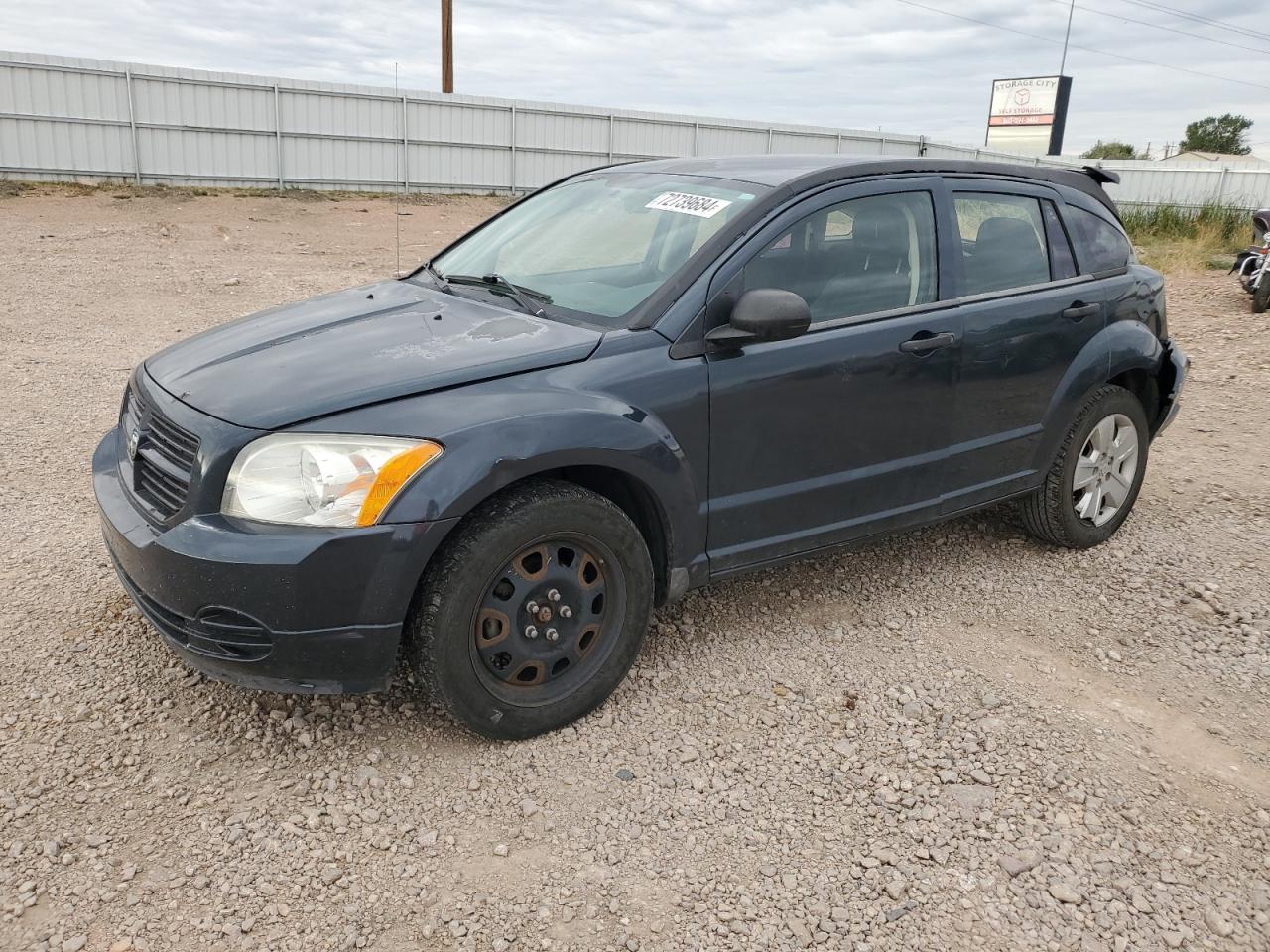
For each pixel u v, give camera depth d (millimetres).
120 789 2764
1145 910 2455
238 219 19516
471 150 27109
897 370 3604
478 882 2486
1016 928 2391
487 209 24359
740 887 2496
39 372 7254
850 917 2410
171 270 12688
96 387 6914
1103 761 3035
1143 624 3920
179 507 2781
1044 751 3072
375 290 3973
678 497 3139
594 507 2941
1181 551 4582
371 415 2711
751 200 3438
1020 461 4160
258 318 3678
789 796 2844
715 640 3688
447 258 4223
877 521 3746
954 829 2721
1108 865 2598
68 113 21906
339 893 2430
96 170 22516
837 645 3688
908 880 2537
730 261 3268
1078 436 4312
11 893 2377
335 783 2824
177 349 3463
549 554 2939
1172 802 2861
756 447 3334
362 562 2617
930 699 3338
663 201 3695
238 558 2574
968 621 3904
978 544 4641
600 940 2316
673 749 3039
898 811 2791
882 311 3627
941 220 3842
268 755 2938
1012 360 3967
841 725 3189
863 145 33156
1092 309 4262
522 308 3418
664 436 3062
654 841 2650
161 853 2537
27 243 14555
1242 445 6168
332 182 25422
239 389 2865
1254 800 2887
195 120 23281
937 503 3910
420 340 3131
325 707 3164
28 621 3619
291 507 2631
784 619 3867
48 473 5156
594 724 3145
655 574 3330
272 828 2641
